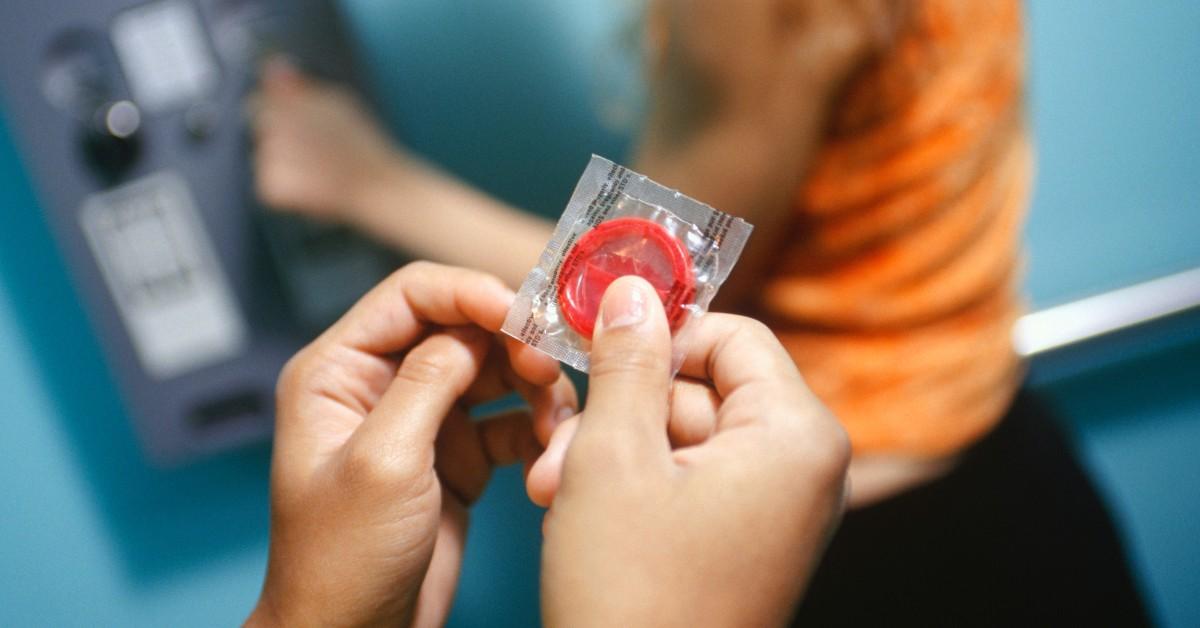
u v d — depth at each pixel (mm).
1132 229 582
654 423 389
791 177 497
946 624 589
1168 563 663
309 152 526
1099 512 619
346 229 537
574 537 383
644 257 411
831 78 486
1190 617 670
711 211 416
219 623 601
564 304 414
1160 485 649
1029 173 563
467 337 437
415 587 426
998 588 590
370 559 414
